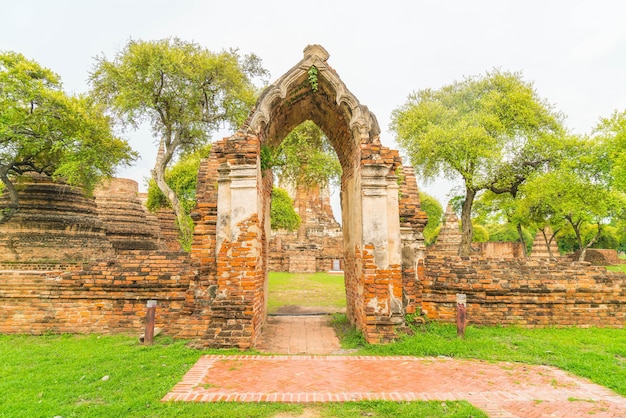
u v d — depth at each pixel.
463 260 10.32
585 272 10.02
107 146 17.48
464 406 4.97
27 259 16.16
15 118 15.38
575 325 9.74
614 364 6.76
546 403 5.12
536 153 21.45
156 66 15.30
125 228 24.42
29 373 6.29
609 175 19.69
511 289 9.72
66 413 4.75
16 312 9.43
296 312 13.30
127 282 9.48
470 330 9.05
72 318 9.45
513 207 25.03
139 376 6.12
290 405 5.05
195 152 19.67
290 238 41.25
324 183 21.39
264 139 9.50
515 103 21.39
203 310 8.73
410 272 9.44
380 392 5.48
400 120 25.83
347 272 10.96
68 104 15.94
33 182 17.27
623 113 19.03
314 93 9.71
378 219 8.54
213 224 9.16
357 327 9.35
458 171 22.06
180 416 4.68
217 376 6.12
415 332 8.76
